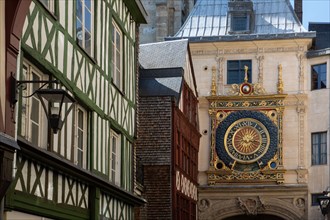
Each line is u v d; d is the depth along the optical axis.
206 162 34.88
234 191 34.41
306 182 34.19
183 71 29.03
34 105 12.79
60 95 11.23
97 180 15.79
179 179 27.44
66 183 14.14
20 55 11.54
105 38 17.48
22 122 12.04
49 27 12.97
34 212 12.37
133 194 19.92
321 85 34.50
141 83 28.31
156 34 41.06
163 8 41.12
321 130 34.16
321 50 34.47
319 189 33.84
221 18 37.00
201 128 35.12
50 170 13.14
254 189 34.25
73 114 14.77
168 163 26.27
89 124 15.98
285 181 34.34
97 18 16.66
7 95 10.97
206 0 37.78
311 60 34.84
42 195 12.70
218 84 35.38
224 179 34.53
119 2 19.44
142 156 26.41
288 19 36.47
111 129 18.59
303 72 34.91
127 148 20.39
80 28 15.34
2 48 10.88
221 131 34.88
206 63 35.59
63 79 13.80
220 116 35.06
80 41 15.33
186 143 29.66
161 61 29.67
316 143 34.31
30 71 12.41
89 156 15.92
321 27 37.28
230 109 35.00
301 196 34.03
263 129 34.62
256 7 37.03
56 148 13.60
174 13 41.88
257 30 36.38
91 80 16.00
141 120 26.59
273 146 34.47
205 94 35.34
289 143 34.56
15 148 10.88
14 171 11.12
